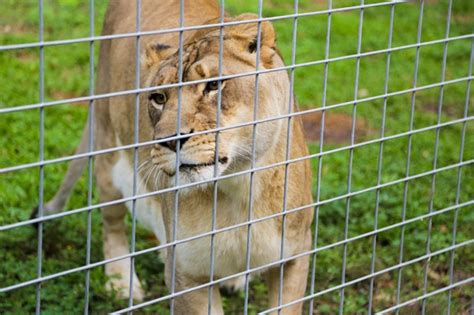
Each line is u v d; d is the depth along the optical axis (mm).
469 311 5082
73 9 12344
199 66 3885
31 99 8906
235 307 5375
